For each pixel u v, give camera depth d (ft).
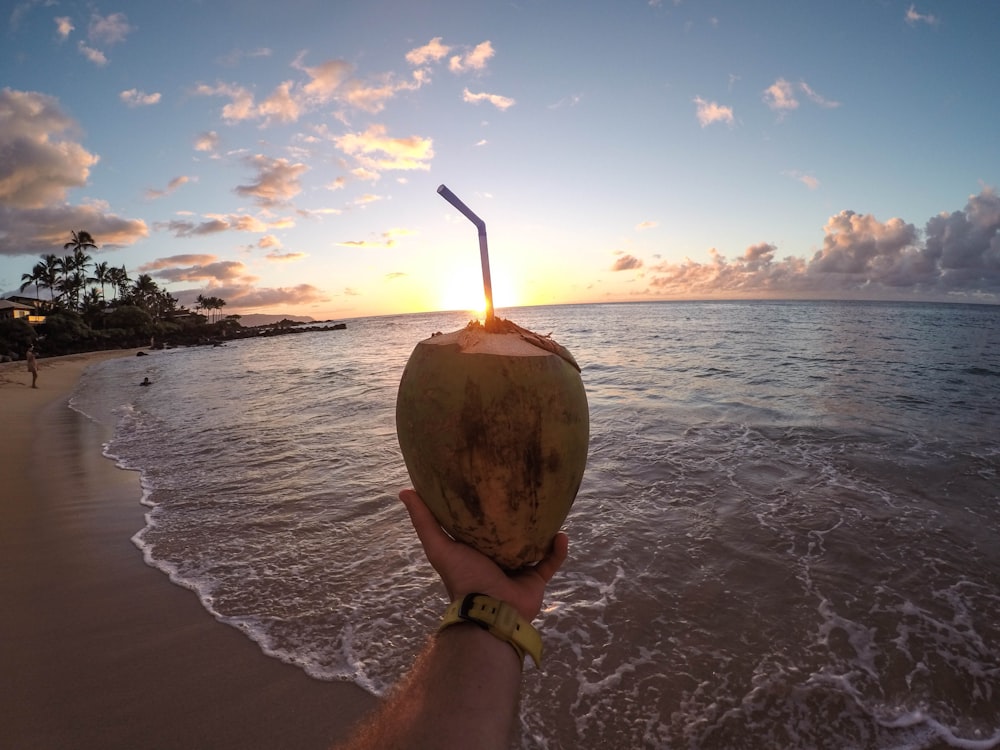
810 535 20.11
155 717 12.75
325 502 25.43
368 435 38.78
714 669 13.55
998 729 11.87
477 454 3.61
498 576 3.47
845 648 14.19
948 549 19.08
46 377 110.01
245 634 15.55
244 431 43.37
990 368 65.51
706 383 55.57
